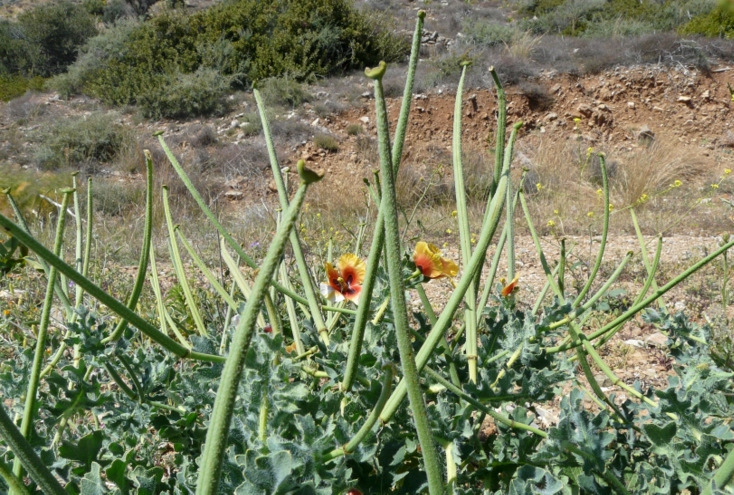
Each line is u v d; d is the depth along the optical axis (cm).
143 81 1245
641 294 157
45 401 138
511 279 160
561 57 1372
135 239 644
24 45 1717
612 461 131
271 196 996
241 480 87
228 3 1451
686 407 118
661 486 117
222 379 54
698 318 360
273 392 99
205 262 463
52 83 1387
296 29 1370
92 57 1387
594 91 1303
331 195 917
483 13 2102
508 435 130
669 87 1299
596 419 112
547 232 691
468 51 1305
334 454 88
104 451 138
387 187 65
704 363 149
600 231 694
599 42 1433
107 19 2166
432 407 113
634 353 313
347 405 115
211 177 1020
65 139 1016
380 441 113
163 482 127
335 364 121
